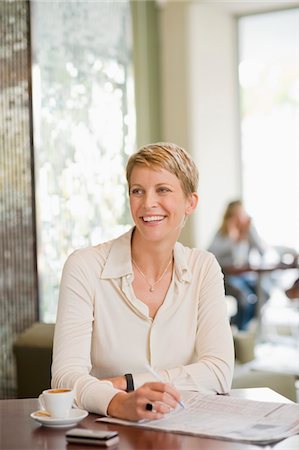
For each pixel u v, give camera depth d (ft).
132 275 7.97
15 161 16.69
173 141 26.71
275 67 28.84
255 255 25.52
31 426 6.45
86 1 20.67
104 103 21.30
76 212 19.40
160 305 8.09
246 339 14.53
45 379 11.90
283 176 28.30
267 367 21.13
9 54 16.72
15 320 16.76
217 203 27.45
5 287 16.65
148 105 25.57
